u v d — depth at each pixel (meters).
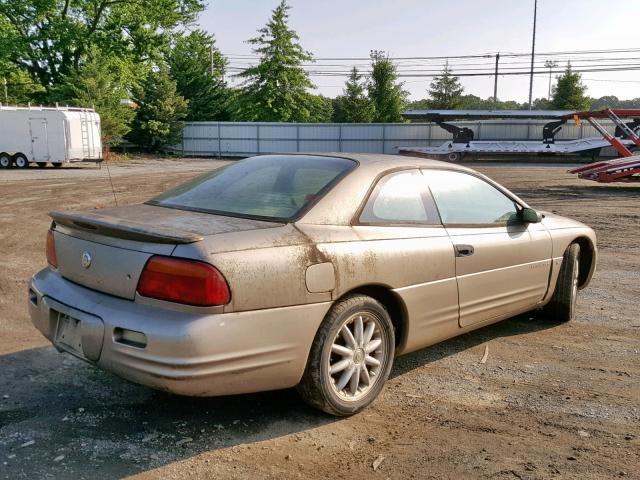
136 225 2.95
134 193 16.53
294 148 44.16
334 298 3.11
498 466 2.80
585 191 17.86
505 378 3.92
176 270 2.69
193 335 2.62
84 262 3.07
